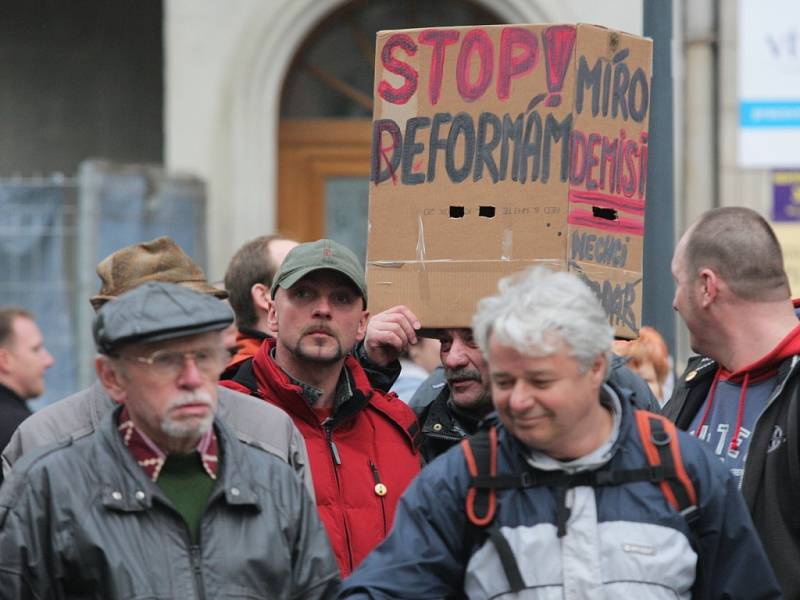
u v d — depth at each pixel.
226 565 7.20
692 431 8.92
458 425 9.45
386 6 21.98
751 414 8.59
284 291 8.91
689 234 8.93
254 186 21.72
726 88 19.94
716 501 7.14
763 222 8.88
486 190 8.78
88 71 26.03
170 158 21.72
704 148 19.97
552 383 6.87
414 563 7.12
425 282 8.89
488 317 6.98
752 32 17.30
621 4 20.88
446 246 8.84
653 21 12.03
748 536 7.20
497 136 8.77
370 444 9.05
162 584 7.09
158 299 7.20
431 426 9.47
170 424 7.12
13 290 20.66
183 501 7.32
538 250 8.67
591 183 8.76
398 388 13.27
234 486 7.33
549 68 8.69
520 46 8.74
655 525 7.02
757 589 7.20
